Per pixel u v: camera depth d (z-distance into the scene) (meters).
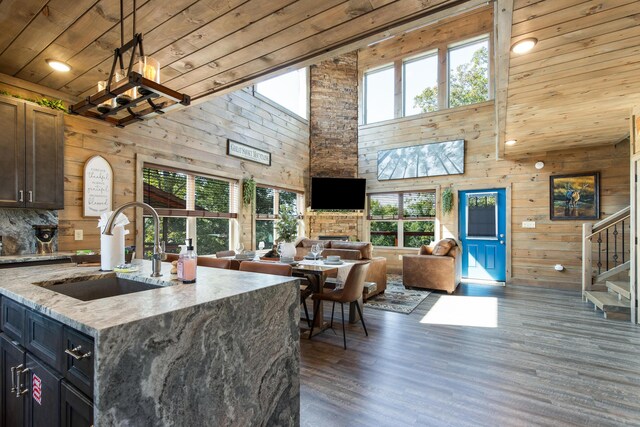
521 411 1.93
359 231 7.49
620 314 3.78
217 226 5.11
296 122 7.02
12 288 1.41
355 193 7.04
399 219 7.34
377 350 2.86
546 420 1.84
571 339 3.10
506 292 5.24
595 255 5.32
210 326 1.20
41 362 1.21
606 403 2.01
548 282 5.67
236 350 1.30
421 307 4.31
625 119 3.89
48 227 2.90
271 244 6.27
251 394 1.37
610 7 1.83
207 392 1.18
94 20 1.90
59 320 1.03
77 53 2.31
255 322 1.40
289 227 5.43
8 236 2.77
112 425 0.89
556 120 3.94
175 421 1.07
